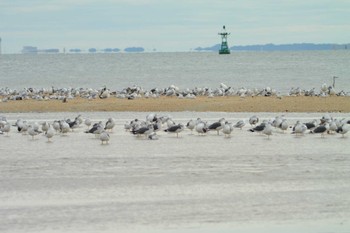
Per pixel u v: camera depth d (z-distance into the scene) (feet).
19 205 87.10
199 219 81.00
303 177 104.27
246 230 77.05
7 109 201.77
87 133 152.76
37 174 106.93
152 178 103.55
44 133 153.38
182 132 157.58
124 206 86.69
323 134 151.02
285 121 155.74
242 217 81.87
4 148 133.18
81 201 89.15
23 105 208.23
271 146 134.72
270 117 182.91
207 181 101.30
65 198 90.74
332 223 79.77
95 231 76.43
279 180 102.12
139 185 98.58
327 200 89.86
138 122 155.43
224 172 108.17
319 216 82.43
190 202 88.69
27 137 149.59
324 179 102.83
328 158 120.98
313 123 154.20
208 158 121.08
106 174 106.73
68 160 119.55
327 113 190.80
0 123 156.66
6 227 77.61
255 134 152.66
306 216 82.38
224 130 148.05
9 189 96.02
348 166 113.29
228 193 93.61
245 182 100.68
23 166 113.80
